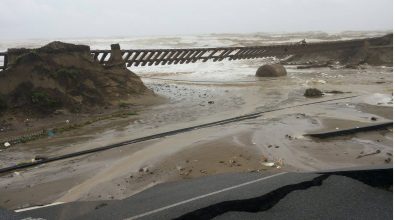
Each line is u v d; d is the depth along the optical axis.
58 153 10.34
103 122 14.10
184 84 24.12
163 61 23.70
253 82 24.23
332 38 85.81
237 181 5.79
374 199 4.74
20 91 15.02
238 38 97.31
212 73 30.30
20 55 15.89
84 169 8.91
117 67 19.02
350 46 34.94
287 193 5.03
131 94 18.19
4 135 12.68
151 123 13.70
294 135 11.17
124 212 5.10
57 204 6.71
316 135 10.95
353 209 4.53
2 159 10.05
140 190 7.41
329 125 12.20
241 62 38.81
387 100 16.72
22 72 15.44
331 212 4.50
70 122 14.28
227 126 12.64
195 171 8.30
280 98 18.05
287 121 13.06
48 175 8.62
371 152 9.48
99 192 7.46
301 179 5.29
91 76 17.36
